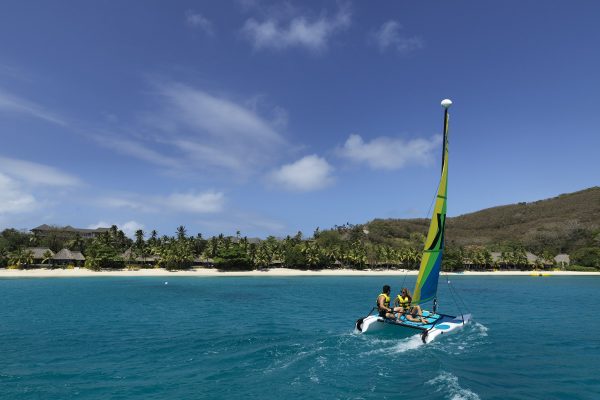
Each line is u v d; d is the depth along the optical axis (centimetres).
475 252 15938
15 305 4481
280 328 2744
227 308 4172
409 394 1366
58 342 2297
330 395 1353
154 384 1473
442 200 2402
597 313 3722
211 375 1582
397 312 2220
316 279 11188
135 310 3978
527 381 1541
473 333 2438
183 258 13250
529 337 2436
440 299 5234
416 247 19300
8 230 14825
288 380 1508
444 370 1634
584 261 15362
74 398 1328
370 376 1553
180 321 3145
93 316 3506
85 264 12675
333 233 19175
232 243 14850
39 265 12588
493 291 6800
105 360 1853
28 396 1351
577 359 1895
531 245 18338
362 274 13750
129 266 13075
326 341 2138
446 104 2344
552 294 6169
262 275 12794
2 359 1888
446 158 2394
